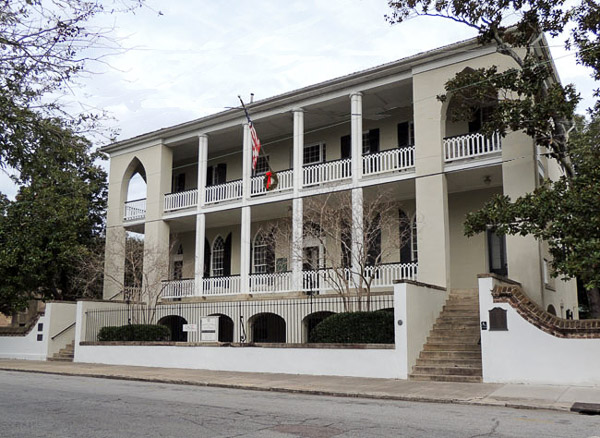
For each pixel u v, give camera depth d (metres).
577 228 12.19
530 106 13.89
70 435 7.61
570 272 12.02
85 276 27.09
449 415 9.41
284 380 14.62
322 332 16.30
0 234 24.89
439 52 18.30
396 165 19.52
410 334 14.69
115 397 11.70
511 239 16.55
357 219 18.34
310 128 24.67
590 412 9.80
